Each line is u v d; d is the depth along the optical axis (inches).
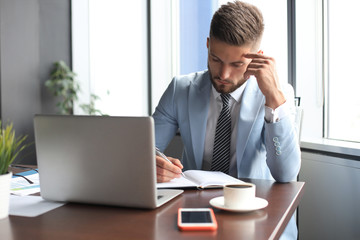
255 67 57.1
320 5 103.0
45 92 161.2
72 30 169.5
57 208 42.6
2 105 146.3
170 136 73.9
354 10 96.8
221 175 56.2
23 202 45.6
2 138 39.2
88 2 164.4
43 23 159.2
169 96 72.6
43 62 160.1
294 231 55.2
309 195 96.7
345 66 99.5
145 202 40.8
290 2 107.4
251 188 40.1
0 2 144.1
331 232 90.1
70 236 33.2
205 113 66.8
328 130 104.6
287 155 56.0
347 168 84.5
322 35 103.7
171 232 33.7
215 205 40.4
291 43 108.3
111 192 41.9
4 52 146.1
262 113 63.6
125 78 157.9
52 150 43.9
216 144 65.4
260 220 36.9
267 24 111.8
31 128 156.3
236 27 55.5
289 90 67.1
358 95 96.8
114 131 40.7
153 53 149.9
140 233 33.6
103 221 37.4
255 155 63.7
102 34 162.2
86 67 167.3
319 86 104.7
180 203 43.8
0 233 34.5
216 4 131.4
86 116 42.0
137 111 156.1
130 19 153.9
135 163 40.4
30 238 33.0
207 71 72.7
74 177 43.3
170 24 146.2
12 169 72.1
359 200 81.4
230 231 33.7
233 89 62.7
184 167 73.1
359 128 96.7
